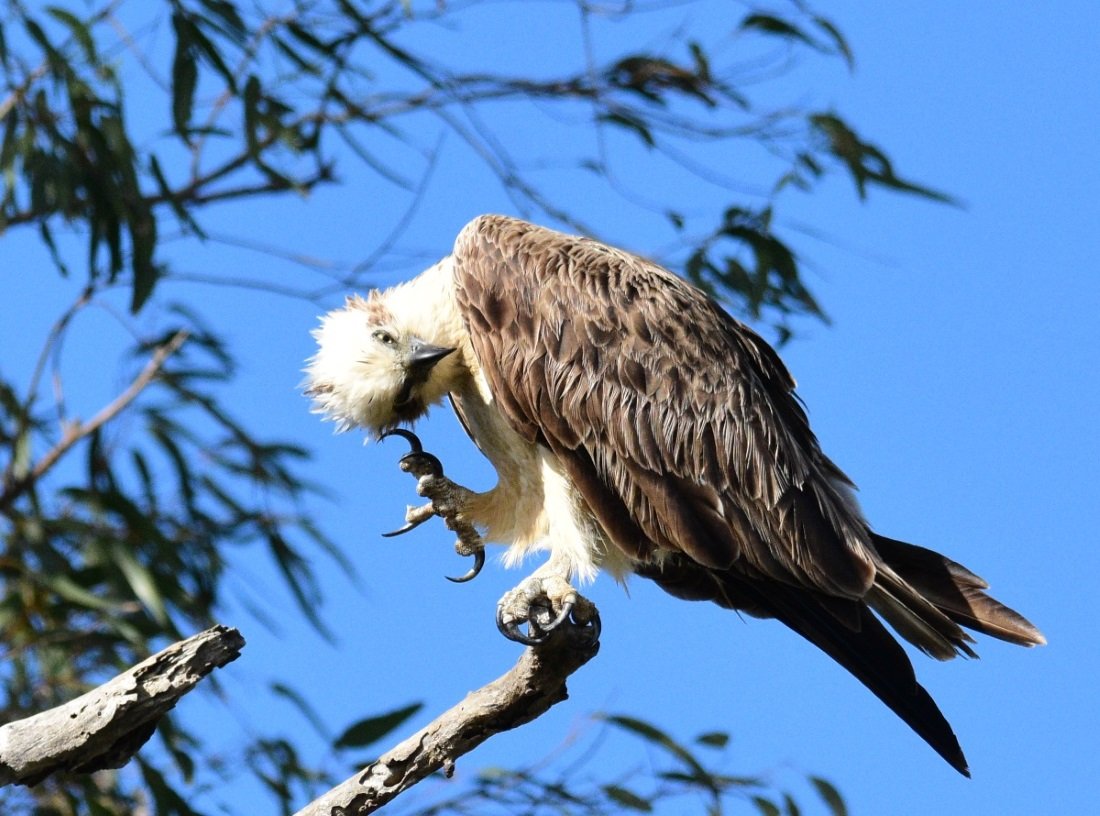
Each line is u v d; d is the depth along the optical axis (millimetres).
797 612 11875
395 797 10469
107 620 15570
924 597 11922
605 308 12203
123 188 15922
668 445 11953
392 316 12602
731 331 12758
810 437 12844
